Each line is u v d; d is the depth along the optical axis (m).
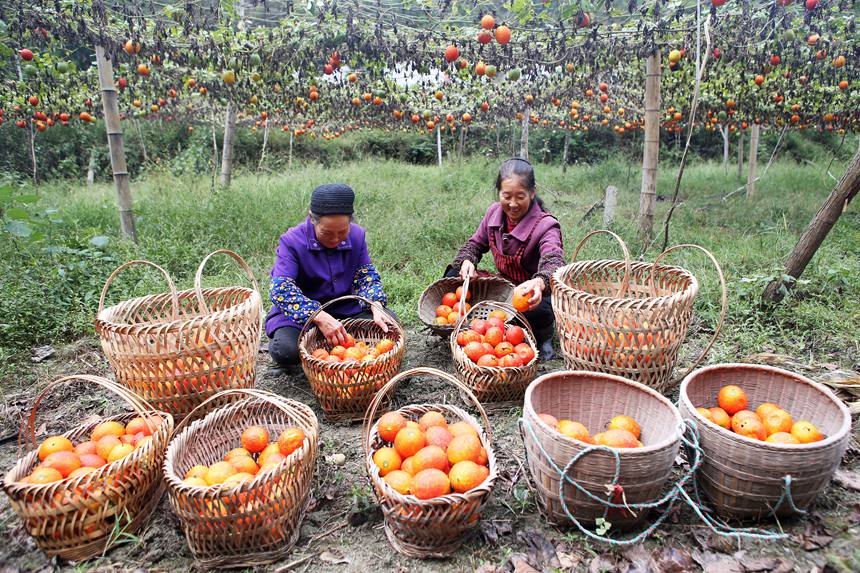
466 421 2.21
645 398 2.19
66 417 2.92
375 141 19.48
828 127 9.70
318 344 3.14
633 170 14.17
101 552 1.91
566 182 11.97
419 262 5.50
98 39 5.01
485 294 3.88
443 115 10.34
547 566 1.84
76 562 1.87
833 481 2.19
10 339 3.66
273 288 3.01
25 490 1.73
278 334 3.13
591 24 4.79
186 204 7.55
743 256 5.27
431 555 1.88
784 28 4.92
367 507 2.08
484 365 2.79
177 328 2.33
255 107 7.73
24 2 4.64
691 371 2.43
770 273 4.18
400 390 3.16
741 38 5.03
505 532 2.00
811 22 4.85
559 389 2.32
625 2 5.30
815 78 7.23
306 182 9.97
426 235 6.33
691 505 1.93
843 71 6.64
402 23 5.23
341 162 16.31
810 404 2.20
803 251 3.94
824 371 3.19
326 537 2.02
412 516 1.77
